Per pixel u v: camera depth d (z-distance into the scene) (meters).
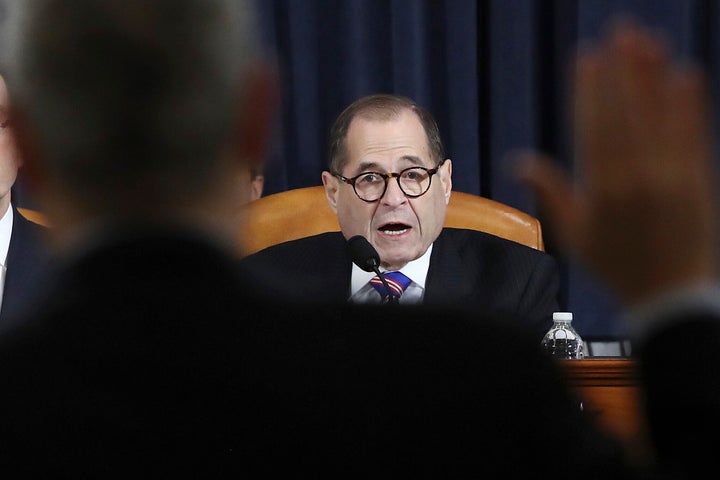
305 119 12.80
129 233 1.90
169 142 1.83
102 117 1.81
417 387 1.89
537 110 12.96
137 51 1.80
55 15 1.82
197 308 1.90
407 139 8.87
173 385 1.86
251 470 1.84
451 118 12.80
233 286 1.94
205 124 1.83
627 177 2.13
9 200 8.15
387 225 8.88
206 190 1.88
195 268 1.92
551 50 13.02
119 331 1.88
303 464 1.85
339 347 1.91
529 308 9.20
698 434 2.18
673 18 12.69
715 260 2.15
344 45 12.79
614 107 2.12
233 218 1.94
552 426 1.91
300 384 1.88
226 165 1.88
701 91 2.11
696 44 12.90
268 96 1.87
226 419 1.85
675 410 2.20
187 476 1.83
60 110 1.82
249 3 1.88
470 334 1.95
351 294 9.12
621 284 2.20
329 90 12.88
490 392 1.90
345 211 9.04
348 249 7.60
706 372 2.19
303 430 1.86
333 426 1.87
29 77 1.83
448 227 10.12
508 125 12.79
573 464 1.91
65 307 1.91
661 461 2.21
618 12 12.70
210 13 1.83
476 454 1.88
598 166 2.14
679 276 2.17
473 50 12.77
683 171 2.12
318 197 10.43
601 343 11.77
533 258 9.49
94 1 1.81
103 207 1.89
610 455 1.95
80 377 1.86
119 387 1.86
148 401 1.85
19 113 1.85
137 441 1.83
